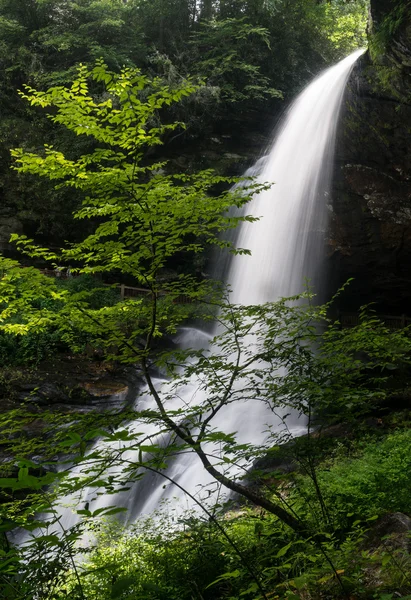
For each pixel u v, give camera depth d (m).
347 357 4.80
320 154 22.80
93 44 27.45
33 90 5.00
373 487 6.37
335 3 31.84
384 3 15.86
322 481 6.80
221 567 5.23
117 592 2.14
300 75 29.81
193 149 27.95
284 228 23.53
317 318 5.50
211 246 26.09
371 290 24.02
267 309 5.46
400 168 21.11
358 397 4.44
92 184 5.16
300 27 30.30
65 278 24.83
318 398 4.57
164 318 6.00
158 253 5.46
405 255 22.31
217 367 5.02
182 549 5.79
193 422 4.51
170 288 5.79
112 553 6.73
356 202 22.28
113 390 16.94
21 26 27.70
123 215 5.23
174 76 26.23
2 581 2.37
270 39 29.31
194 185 5.43
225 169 27.36
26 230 25.92
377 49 17.05
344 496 6.08
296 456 4.60
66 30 27.91
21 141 26.22
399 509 5.94
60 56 28.11
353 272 23.47
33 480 1.72
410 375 13.94
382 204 21.83
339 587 4.03
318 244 23.00
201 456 4.70
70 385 16.56
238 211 25.30
